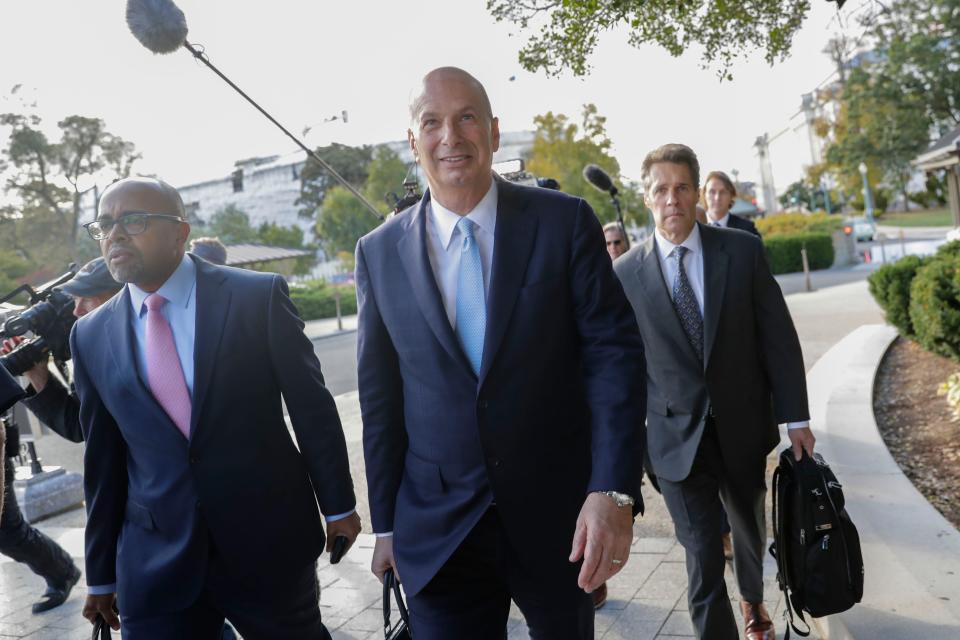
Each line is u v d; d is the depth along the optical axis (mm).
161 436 2512
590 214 2260
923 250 30422
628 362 2189
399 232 2324
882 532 3867
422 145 2186
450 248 2254
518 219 2225
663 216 3404
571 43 5961
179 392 2547
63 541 6094
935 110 42750
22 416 7074
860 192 64688
